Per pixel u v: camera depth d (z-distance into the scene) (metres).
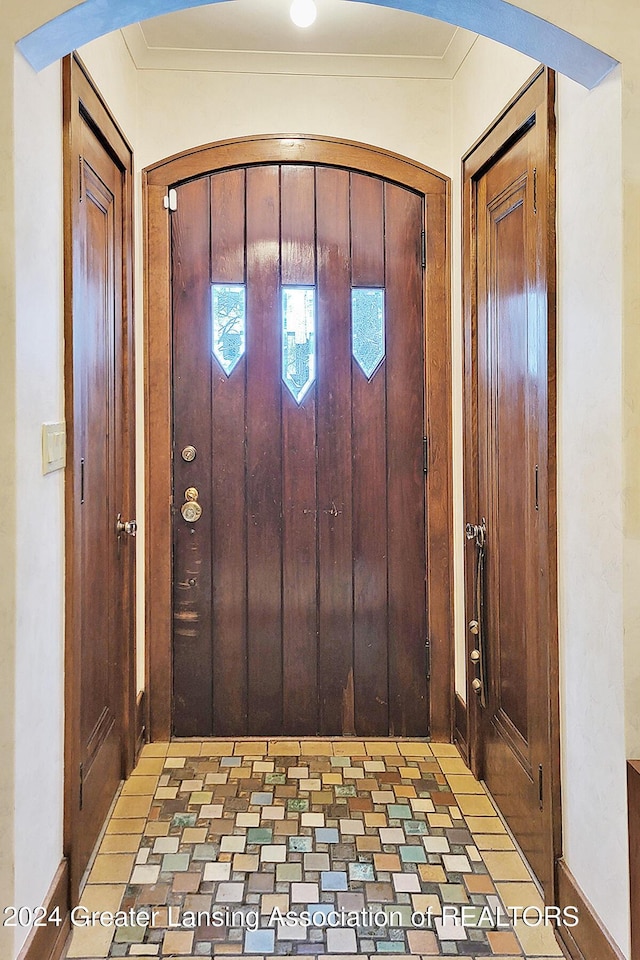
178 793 2.57
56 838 1.81
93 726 2.20
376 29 2.70
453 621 3.03
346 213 2.97
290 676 3.04
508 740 2.36
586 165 1.72
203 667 3.02
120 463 2.64
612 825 1.62
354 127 2.94
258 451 3.00
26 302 1.55
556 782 1.93
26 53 1.54
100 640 2.30
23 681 1.55
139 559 2.92
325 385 3.00
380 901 1.99
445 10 1.69
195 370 2.97
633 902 1.51
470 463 2.75
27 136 1.56
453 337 2.96
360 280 2.99
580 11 1.56
